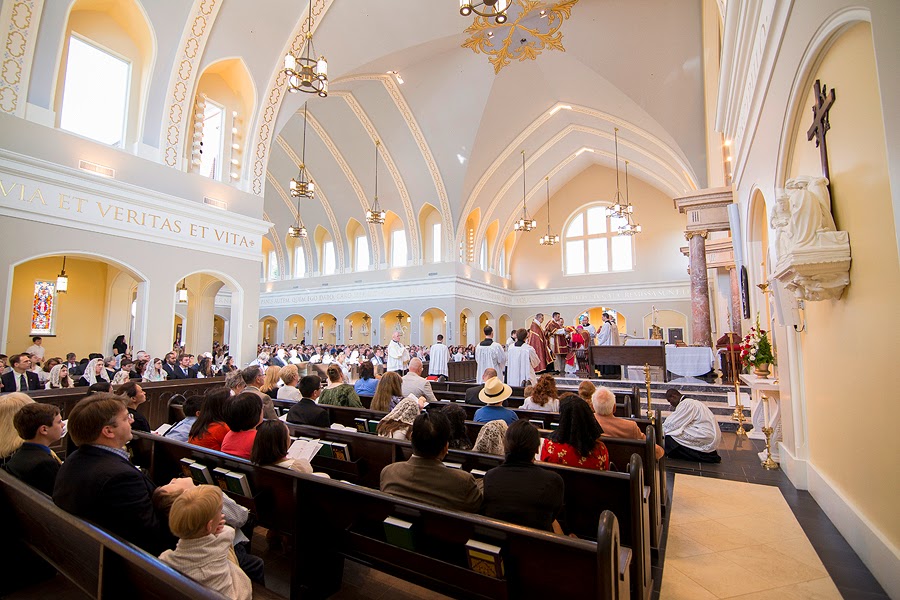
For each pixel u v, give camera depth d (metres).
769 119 4.81
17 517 2.46
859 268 2.97
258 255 10.35
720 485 5.04
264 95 10.23
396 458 3.50
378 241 22.88
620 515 2.74
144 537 2.09
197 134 9.42
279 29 9.86
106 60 8.16
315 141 19.56
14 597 2.61
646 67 12.34
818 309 4.12
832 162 3.30
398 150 19.16
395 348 14.66
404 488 2.44
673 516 4.18
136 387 4.36
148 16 8.11
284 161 21.00
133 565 1.59
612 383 10.12
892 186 2.16
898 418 2.60
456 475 2.44
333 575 2.77
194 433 3.56
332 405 5.38
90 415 2.15
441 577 2.14
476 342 22.06
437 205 20.31
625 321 23.17
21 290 10.68
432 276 21.05
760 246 6.91
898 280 2.46
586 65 13.36
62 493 2.05
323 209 23.58
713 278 15.96
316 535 2.66
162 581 1.39
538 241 25.58
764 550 3.49
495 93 15.80
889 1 2.14
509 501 2.26
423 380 5.98
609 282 23.50
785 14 3.75
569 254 24.77
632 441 3.58
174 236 8.75
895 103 2.11
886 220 2.54
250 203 10.23
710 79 11.28
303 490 2.62
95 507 2.00
